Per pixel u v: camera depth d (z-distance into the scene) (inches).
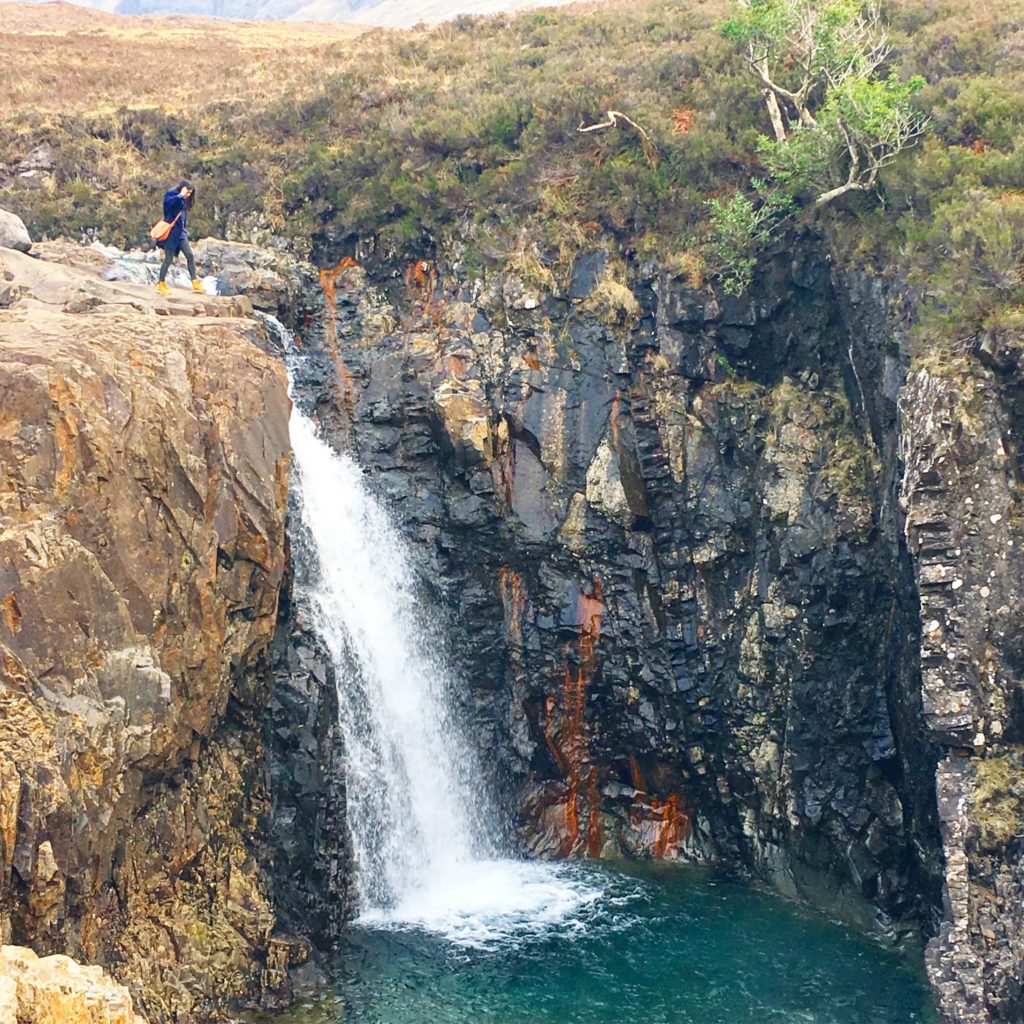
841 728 904.9
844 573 912.3
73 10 2539.4
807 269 1021.8
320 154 1216.8
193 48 1942.7
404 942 804.0
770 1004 735.1
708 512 997.8
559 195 1101.1
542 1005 724.0
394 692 934.4
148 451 676.7
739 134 1102.4
